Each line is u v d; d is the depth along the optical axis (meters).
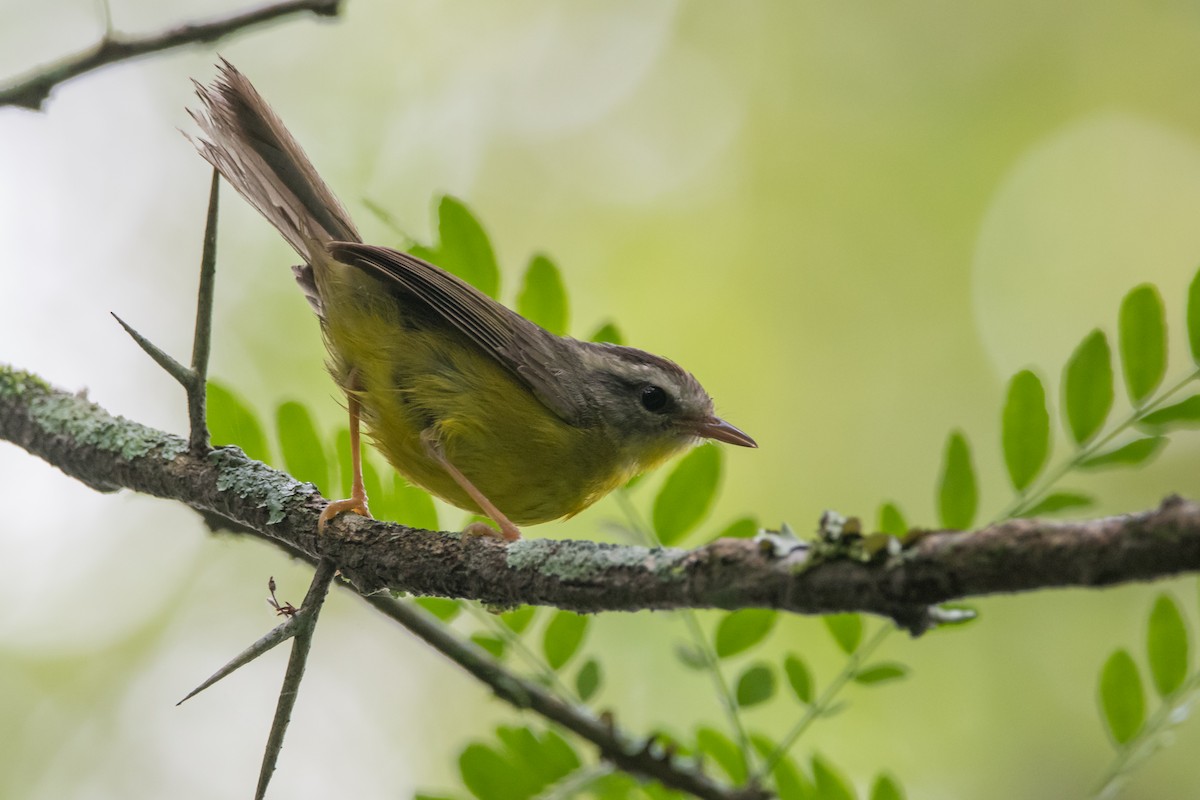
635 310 15.66
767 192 16.27
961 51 16.86
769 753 7.70
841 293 15.80
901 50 16.89
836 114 16.66
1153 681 7.02
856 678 7.26
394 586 5.98
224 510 6.50
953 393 15.20
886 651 12.16
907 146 16.42
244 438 7.46
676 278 15.80
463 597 5.77
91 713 13.15
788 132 16.58
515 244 15.66
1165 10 16.75
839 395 15.32
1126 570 3.84
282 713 5.33
